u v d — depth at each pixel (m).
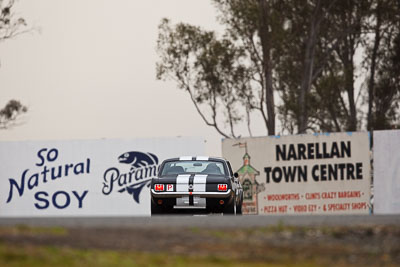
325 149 76.94
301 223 33.62
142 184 77.19
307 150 77.00
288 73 124.81
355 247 27.67
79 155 78.25
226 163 53.16
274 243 27.88
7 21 117.50
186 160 52.78
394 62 128.62
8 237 26.11
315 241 28.50
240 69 115.06
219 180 49.28
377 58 130.75
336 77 116.62
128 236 27.88
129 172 77.50
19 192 78.75
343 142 76.69
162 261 23.78
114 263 23.02
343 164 76.69
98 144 78.00
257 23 111.38
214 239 28.03
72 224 32.59
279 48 113.31
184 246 26.48
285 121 118.38
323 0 121.12
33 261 22.42
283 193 77.31
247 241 27.97
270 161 77.56
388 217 38.44
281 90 124.81
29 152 78.94
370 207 76.38
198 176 49.66
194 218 37.81
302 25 121.50
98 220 35.91
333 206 76.75
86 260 23.14
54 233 27.81
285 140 77.38
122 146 77.69
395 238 29.16
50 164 78.62
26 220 35.72
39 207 78.50
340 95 124.81
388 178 76.31
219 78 114.69
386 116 130.75
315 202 77.00
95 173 78.00
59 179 78.44
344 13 123.94
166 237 28.02
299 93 121.88
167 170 52.03
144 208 77.12
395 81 129.25
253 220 35.84
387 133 76.38
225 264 24.05
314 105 116.44
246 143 78.00
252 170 77.81
